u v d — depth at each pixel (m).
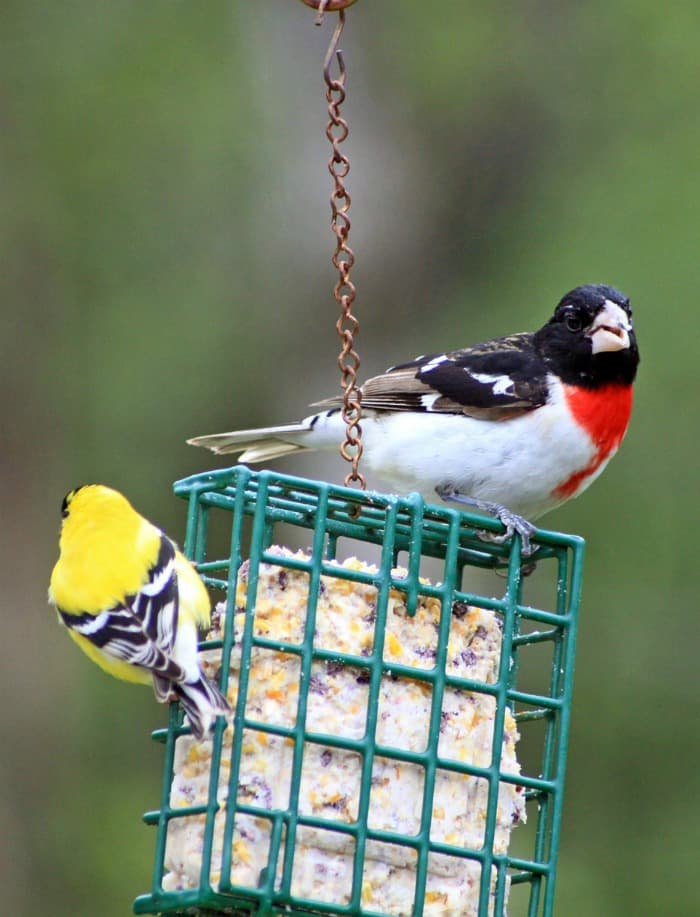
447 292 17.45
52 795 14.63
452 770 7.14
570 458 9.02
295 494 7.58
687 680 13.95
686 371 14.65
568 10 17.77
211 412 16.06
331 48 7.31
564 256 15.91
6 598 15.63
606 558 14.23
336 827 6.86
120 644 6.80
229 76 17.20
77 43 17.08
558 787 7.48
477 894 7.18
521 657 14.02
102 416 15.85
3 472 15.77
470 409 9.01
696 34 17.08
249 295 16.67
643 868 13.32
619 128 16.91
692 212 15.75
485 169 17.66
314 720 7.04
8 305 16.14
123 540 7.06
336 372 17.06
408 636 7.29
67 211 16.53
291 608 7.16
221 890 6.66
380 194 17.59
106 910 13.59
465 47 17.88
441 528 7.80
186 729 7.08
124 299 16.34
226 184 16.92
